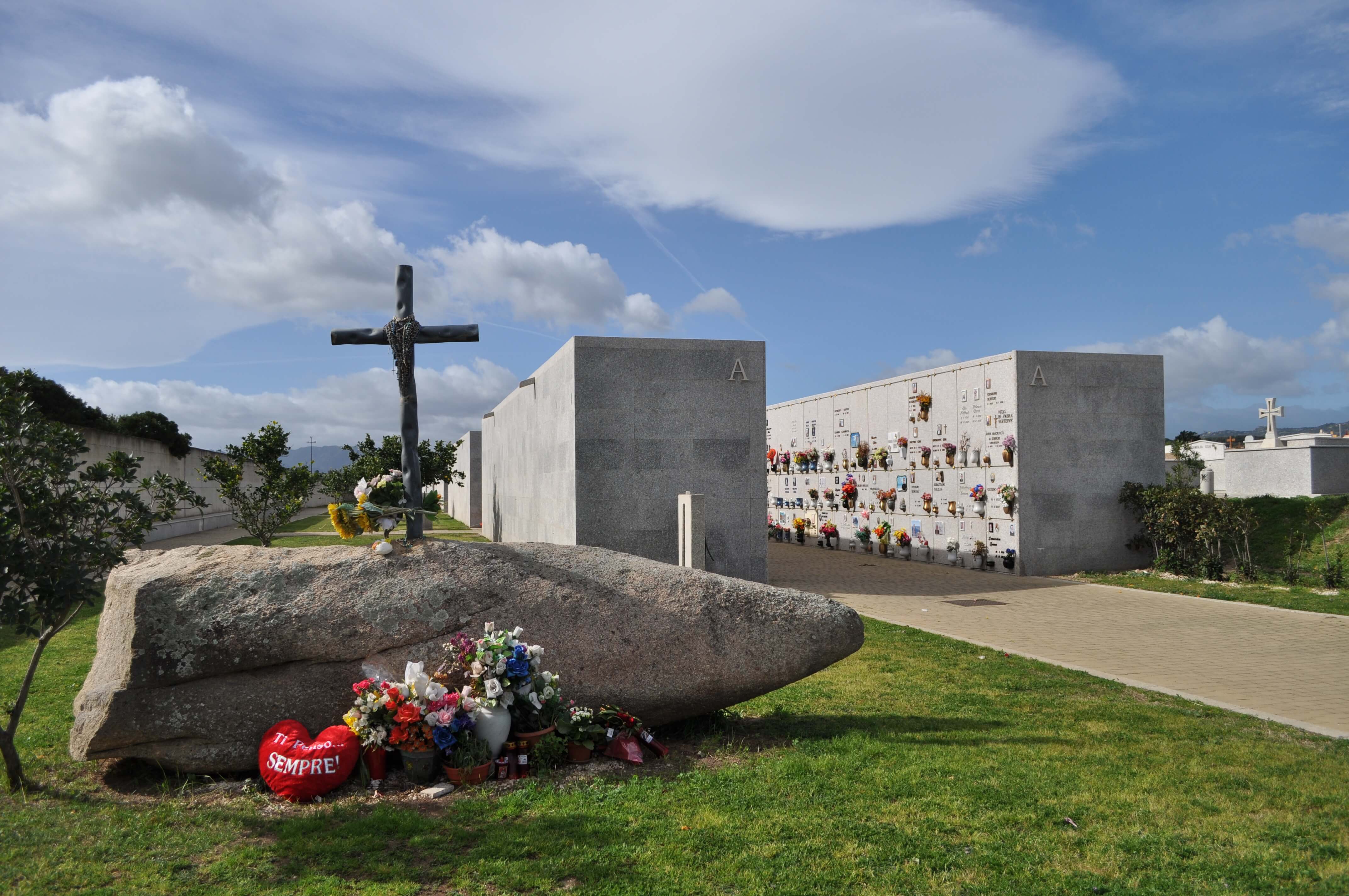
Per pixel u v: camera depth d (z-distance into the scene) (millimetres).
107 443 24328
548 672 5758
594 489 14438
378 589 5637
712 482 14977
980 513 17812
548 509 17359
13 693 7535
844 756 5551
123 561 5449
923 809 4617
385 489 6027
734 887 3717
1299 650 9445
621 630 5938
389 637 5520
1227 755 5586
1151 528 16578
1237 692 7527
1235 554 16016
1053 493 16797
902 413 20922
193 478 31375
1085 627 11008
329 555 5777
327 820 4500
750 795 4820
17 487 5078
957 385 18656
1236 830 4367
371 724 5121
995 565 17281
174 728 5094
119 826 4430
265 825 4488
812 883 3746
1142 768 5324
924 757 5535
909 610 12508
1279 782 5066
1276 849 4133
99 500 5324
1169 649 9531
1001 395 17188
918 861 3965
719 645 6004
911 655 9039
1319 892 3697
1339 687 7688
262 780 5203
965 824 4422
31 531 5133
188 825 4473
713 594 6184
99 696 5152
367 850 4109
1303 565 15500
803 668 6105
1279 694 7453
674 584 6211
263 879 3791
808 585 15398
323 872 3863
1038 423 16766
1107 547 17078
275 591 5438
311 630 5359
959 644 9578
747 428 15188
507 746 5367
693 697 5977
